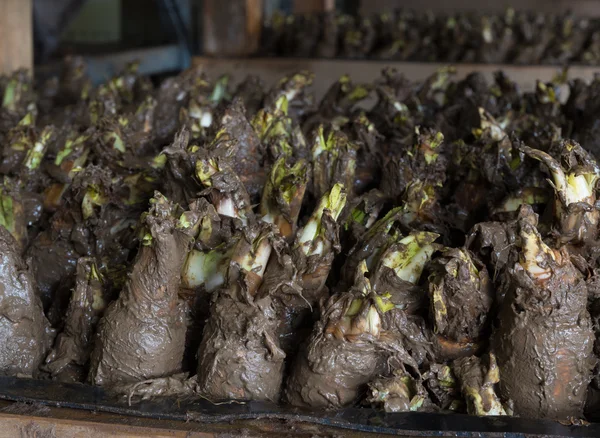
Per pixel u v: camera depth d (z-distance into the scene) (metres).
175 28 2.59
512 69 1.70
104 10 3.41
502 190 0.81
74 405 0.67
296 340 0.71
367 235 0.75
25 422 0.65
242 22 1.97
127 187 0.82
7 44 1.35
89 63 2.09
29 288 0.71
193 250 0.72
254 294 0.68
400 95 1.24
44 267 0.80
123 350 0.68
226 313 0.68
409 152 0.84
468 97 1.16
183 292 0.72
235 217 0.73
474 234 0.72
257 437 0.64
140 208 0.82
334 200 0.71
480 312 0.70
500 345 0.67
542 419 0.65
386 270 0.71
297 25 2.10
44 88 1.43
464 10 3.39
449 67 1.28
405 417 0.65
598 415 0.69
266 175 0.83
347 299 0.67
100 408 0.66
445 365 0.69
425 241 0.72
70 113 1.20
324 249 0.71
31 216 0.84
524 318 0.66
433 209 0.80
